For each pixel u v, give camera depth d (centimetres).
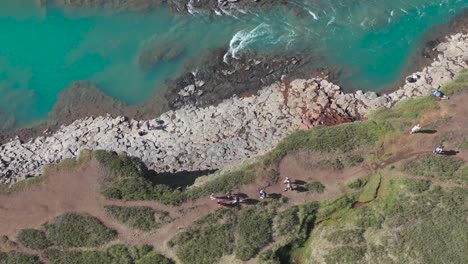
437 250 4306
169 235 4572
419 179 4675
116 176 4875
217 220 4597
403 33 6144
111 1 6391
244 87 5862
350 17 6225
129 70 6078
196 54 6088
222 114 5703
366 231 4522
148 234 4578
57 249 4556
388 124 5000
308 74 5912
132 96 5944
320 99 5669
